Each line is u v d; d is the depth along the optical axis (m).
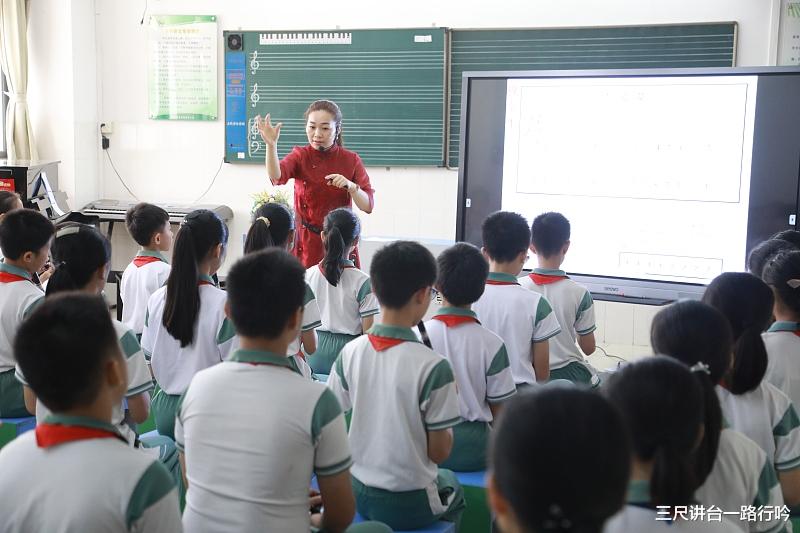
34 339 1.26
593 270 4.33
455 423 1.97
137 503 1.24
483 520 2.32
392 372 1.96
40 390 1.27
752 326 1.86
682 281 4.18
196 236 2.39
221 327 2.38
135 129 6.35
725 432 1.51
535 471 0.81
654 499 1.19
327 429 1.55
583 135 4.27
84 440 1.26
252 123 6.11
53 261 2.35
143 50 6.24
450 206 5.85
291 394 1.55
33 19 6.15
